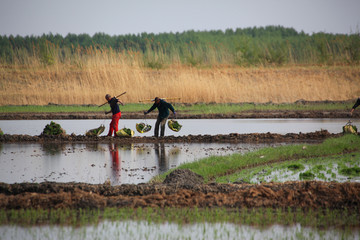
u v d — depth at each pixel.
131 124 89.38
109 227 27.19
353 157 49.50
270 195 32.12
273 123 89.62
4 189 33.78
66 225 27.45
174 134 74.69
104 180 39.88
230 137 66.50
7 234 26.05
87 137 67.56
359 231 26.31
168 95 127.25
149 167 45.94
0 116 100.81
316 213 29.55
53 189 33.72
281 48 192.88
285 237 25.61
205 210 30.34
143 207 30.92
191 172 38.50
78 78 155.25
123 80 137.75
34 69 167.00
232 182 38.34
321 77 160.12
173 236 25.86
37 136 67.62
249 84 152.12
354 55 179.38
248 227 27.20
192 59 180.88
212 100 127.00
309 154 50.97
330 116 100.12
